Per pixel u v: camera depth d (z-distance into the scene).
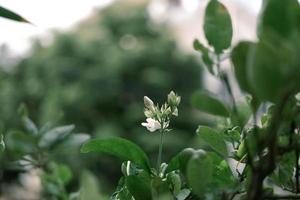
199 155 0.46
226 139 0.57
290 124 0.46
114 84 9.26
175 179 0.54
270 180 0.60
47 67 9.27
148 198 0.56
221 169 0.56
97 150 0.58
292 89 0.37
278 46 0.38
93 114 9.18
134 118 8.95
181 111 8.57
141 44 9.66
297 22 0.39
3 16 0.55
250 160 0.42
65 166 0.99
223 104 0.53
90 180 0.42
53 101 8.98
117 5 10.32
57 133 0.99
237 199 0.54
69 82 9.23
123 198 0.59
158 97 9.30
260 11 0.40
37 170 0.99
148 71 9.30
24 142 0.98
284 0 0.40
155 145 7.85
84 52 9.42
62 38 9.44
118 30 10.07
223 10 0.51
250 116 0.54
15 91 8.71
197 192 0.46
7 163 0.98
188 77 9.41
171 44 9.62
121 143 0.57
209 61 0.50
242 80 0.43
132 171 0.60
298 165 0.51
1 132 0.70
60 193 0.98
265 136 0.41
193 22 11.62
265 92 0.37
